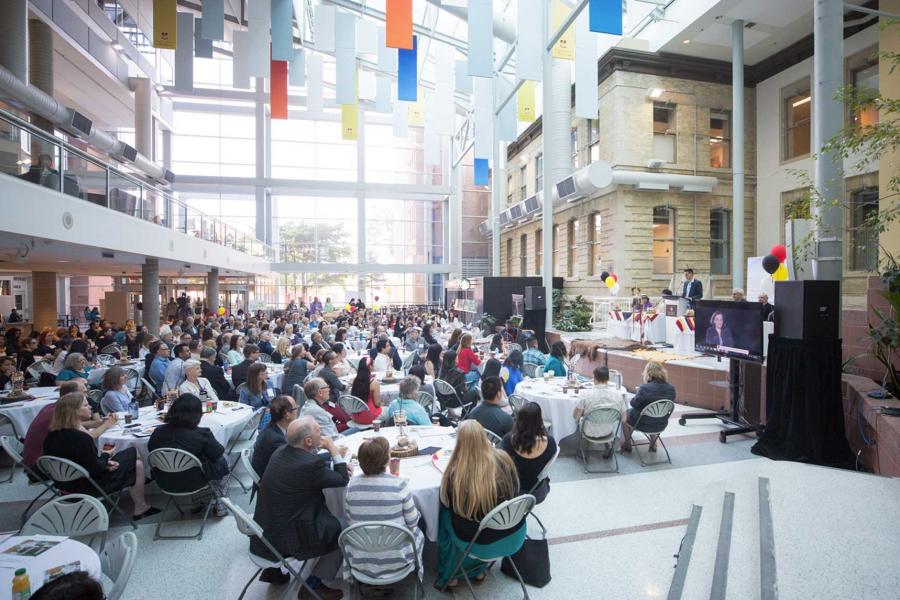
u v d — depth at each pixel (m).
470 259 33.66
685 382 8.98
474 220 33.91
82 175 8.26
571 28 13.88
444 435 4.75
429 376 8.55
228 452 5.47
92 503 3.13
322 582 3.52
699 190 17.03
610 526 4.36
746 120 17.88
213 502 4.67
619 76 16.83
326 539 3.26
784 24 14.92
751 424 7.06
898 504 3.89
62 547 2.66
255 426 5.80
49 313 18.75
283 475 3.22
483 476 3.16
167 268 18.16
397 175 32.69
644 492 5.08
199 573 3.73
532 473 3.74
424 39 22.03
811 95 15.89
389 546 2.98
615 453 5.89
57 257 11.82
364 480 3.12
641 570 3.68
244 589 3.28
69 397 4.18
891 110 6.06
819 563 3.00
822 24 6.65
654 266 17.45
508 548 3.23
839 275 6.54
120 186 9.68
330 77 30.58
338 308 31.89
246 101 29.69
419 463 3.99
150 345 8.92
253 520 3.21
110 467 4.32
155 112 25.25
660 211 17.50
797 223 8.45
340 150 31.75
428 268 31.34
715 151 18.11
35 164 6.98
